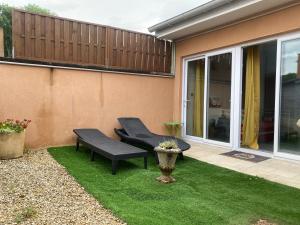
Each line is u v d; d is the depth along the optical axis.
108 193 3.57
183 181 4.16
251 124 6.37
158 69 7.88
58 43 6.36
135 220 2.81
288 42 5.31
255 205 3.29
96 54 6.86
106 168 4.74
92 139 5.67
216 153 6.07
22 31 5.96
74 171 4.47
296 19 5.00
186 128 7.89
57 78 6.25
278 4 5.15
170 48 8.09
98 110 6.80
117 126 7.08
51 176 4.18
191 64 7.71
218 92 6.82
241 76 6.30
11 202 3.20
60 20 6.38
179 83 7.86
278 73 5.44
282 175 4.45
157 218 2.88
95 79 6.73
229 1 5.46
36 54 6.11
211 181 4.16
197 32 7.09
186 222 2.82
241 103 6.36
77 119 6.54
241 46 6.20
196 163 5.20
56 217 2.86
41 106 6.09
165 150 4.00
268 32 5.48
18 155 5.25
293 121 5.23
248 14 5.71
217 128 6.87
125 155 4.52
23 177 4.07
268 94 6.14
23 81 5.86
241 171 4.69
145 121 7.54
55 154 5.59
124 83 7.16
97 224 2.74
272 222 2.88
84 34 6.69
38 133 6.08
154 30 7.60
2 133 5.01
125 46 7.29
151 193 3.62
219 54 6.75
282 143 5.43
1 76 5.63
